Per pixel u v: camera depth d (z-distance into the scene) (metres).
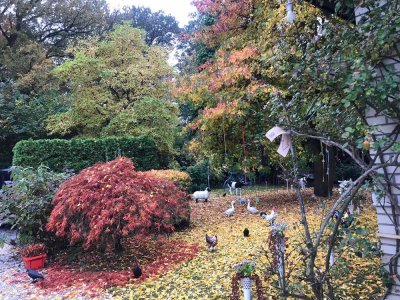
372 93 2.34
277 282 3.01
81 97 11.77
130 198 4.98
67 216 5.04
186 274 4.56
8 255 6.33
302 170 10.70
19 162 9.16
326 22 3.29
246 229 6.15
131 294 4.03
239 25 9.34
